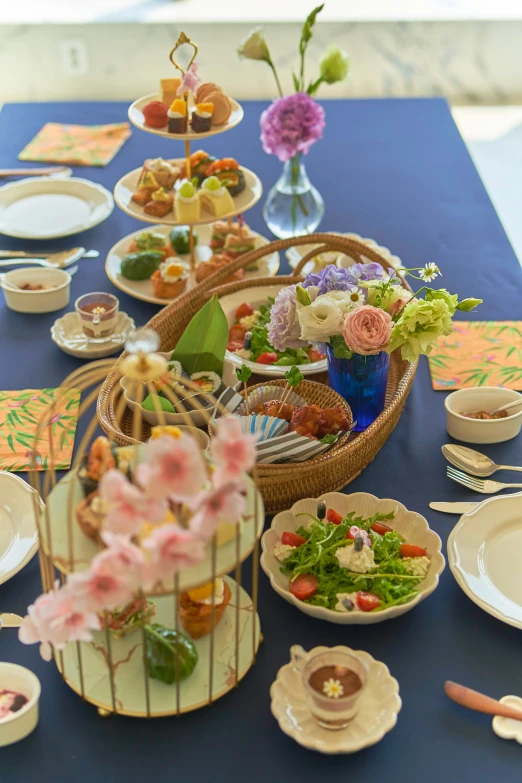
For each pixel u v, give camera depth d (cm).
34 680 102
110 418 135
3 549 125
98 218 215
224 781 98
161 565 81
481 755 101
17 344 177
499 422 147
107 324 172
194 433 131
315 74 389
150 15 371
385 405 154
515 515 129
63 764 99
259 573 123
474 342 177
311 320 134
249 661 109
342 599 113
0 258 204
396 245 211
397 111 285
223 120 188
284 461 129
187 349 153
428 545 123
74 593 83
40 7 378
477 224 222
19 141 258
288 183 203
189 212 184
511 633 116
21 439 150
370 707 102
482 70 397
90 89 386
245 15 374
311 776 98
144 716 102
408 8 389
